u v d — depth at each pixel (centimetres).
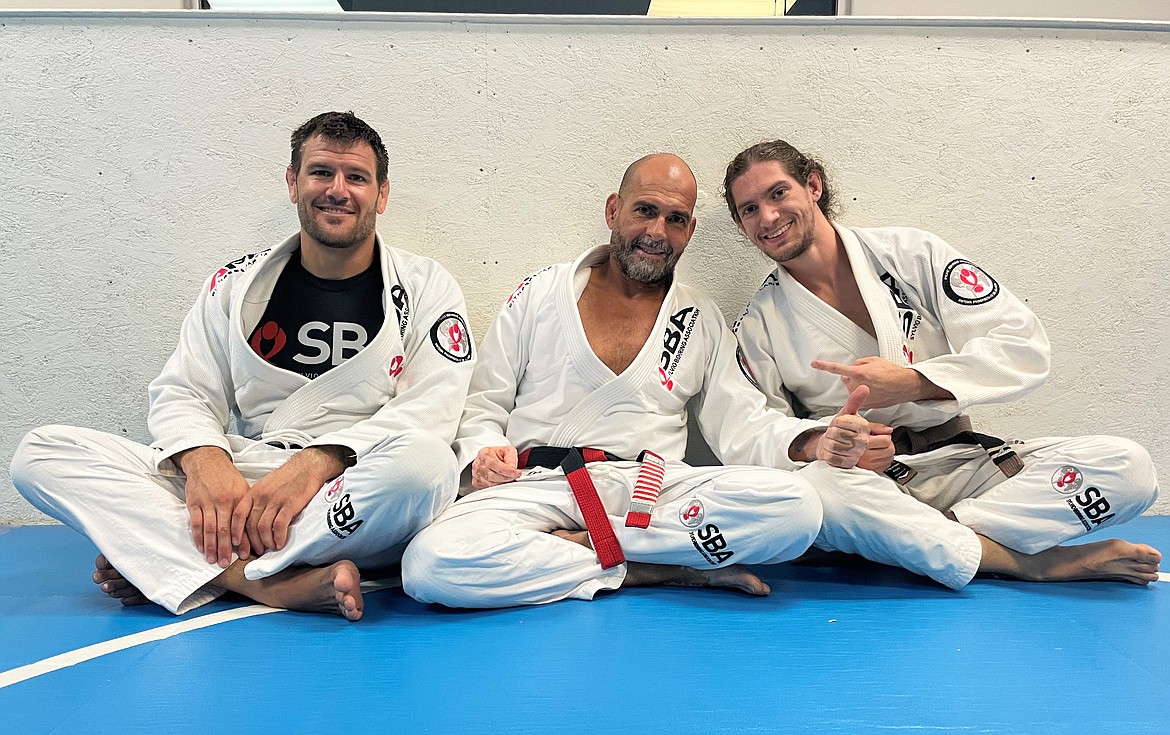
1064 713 158
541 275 301
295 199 285
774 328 300
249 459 260
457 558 222
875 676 176
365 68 337
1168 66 341
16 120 333
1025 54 341
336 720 152
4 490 340
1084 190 343
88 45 333
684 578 253
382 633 206
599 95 340
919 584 264
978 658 189
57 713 155
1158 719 155
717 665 183
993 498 267
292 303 283
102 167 335
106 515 230
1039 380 273
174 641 198
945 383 265
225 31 335
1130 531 324
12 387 338
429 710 157
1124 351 346
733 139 342
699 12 402
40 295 336
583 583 243
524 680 173
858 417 248
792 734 147
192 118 335
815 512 240
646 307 295
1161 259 345
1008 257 344
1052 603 238
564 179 341
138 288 338
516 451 274
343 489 226
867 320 294
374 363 273
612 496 262
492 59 338
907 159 343
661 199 285
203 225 337
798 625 214
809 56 340
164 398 266
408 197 340
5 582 256
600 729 149
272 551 233
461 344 284
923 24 339
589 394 279
